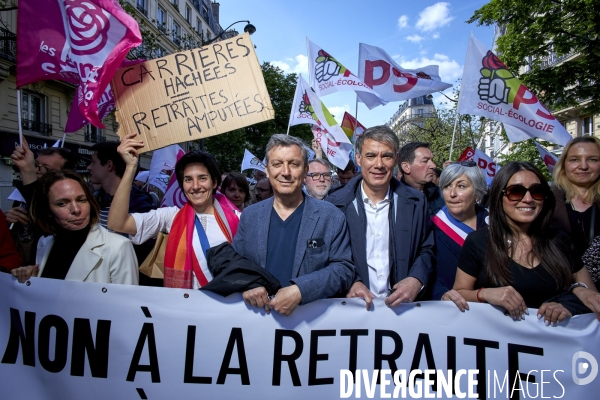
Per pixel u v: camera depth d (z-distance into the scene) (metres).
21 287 2.16
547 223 2.10
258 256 2.22
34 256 2.73
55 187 2.18
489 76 4.45
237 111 2.57
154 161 6.33
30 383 2.14
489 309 2.12
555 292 2.09
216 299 2.12
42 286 2.15
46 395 2.13
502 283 2.11
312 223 2.20
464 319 2.14
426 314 2.15
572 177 2.95
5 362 2.15
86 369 2.12
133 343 2.12
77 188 2.21
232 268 2.06
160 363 2.12
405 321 2.15
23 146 2.86
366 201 2.59
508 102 4.42
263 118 2.56
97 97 2.49
